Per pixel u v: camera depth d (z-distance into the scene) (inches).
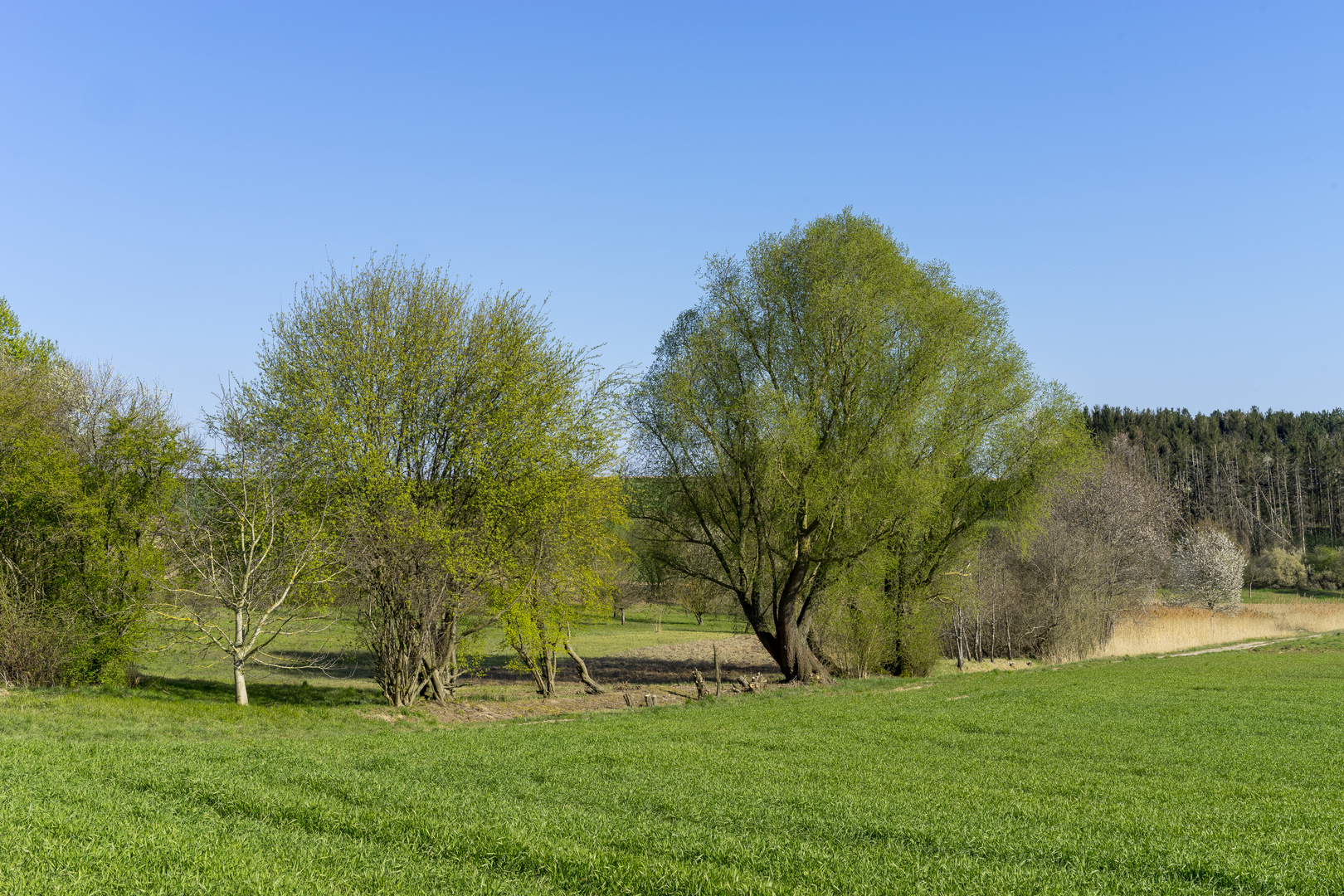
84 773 459.2
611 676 1657.2
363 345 1080.8
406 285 1136.8
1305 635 2477.9
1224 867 332.2
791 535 1393.9
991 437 1461.6
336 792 444.1
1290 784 558.6
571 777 525.0
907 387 1338.6
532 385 1131.9
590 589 1221.1
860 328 1290.6
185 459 1047.0
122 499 1023.0
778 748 691.4
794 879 318.3
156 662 1304.1
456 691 1255.5
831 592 1373.0
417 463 1085.1
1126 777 578.9
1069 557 1913.1
